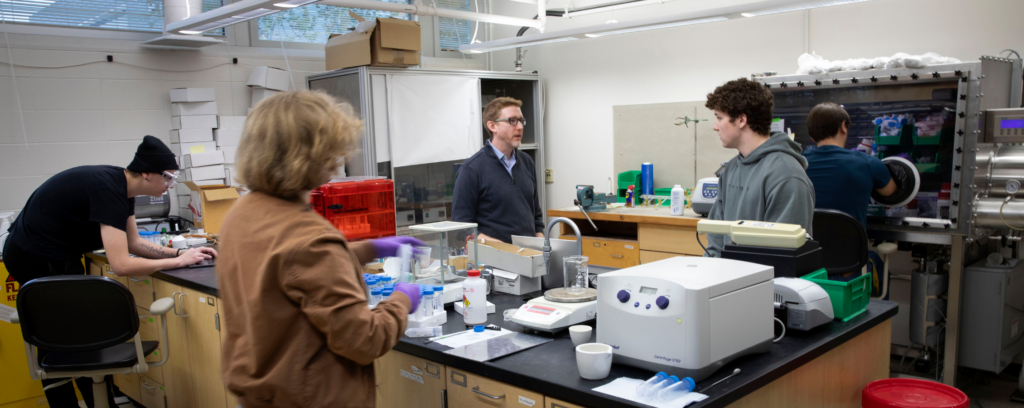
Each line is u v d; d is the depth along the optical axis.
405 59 4.07
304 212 1.15
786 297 1.62
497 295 2.22
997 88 3.01
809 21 3.86
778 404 1.47
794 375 1.52
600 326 1.50
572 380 1.39
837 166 2.70
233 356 1.16
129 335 2.38
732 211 2.08
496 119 2.74
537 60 5.29
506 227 2.79
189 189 3.95
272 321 1.10
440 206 4.75
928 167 3.08
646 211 4.08
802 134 3.54
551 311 1.76
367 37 3.91
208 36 3.88
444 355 1.62
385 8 3.72
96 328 2.34
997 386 3.16
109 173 2.64
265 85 4.34
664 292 1.36
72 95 3.74
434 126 4.40
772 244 1.72
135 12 4.00
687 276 1.38
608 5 4.70
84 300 2.30
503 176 2.80
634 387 1.33
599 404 1.29
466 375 1.61
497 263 2.26
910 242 3.25
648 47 4.60
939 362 3.21
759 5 3.19
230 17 3.22
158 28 4.09
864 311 1.84
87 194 2.58
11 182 3.58
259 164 1.12
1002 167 2.97
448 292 2.06
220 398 2.59
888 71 3.05
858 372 1.80
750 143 2.05
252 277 1.11
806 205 1.87
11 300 3.08
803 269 1.74
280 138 1.12
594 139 5.00
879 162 2.88
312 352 1.13
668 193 4.44
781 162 1.92
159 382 3.06
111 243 2.57
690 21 3.51
